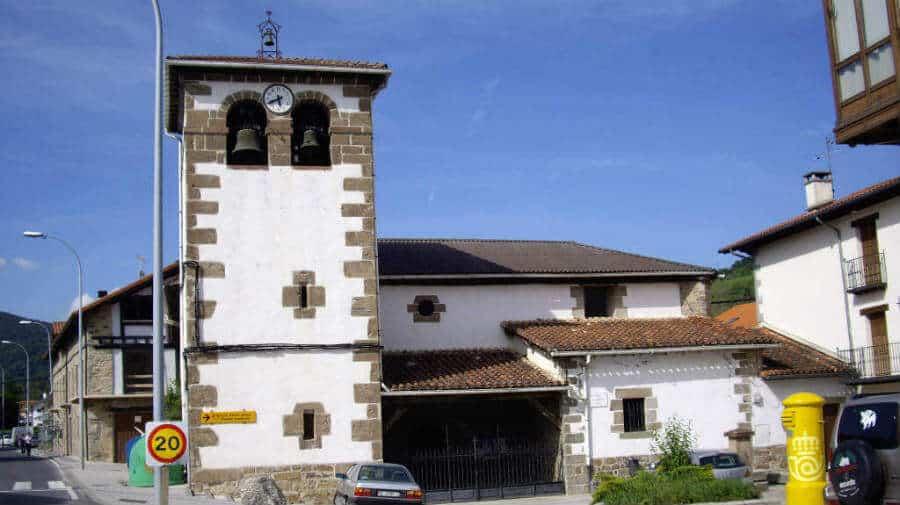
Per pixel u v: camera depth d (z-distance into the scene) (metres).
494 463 27.47
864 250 30.52
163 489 14.24
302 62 25.59
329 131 25.77
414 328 29.59
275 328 24.66
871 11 18.34
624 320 31.05
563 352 27.02
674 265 32.34
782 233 33.84
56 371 63.78
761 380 29.22
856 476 14.37
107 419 43.62
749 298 49.41
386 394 25.36
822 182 35.88
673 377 28.36
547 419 28.58
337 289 25.14
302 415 24.48
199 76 25.05
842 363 30.34
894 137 18.94
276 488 22.69
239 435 24.09
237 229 24.80
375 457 24.75
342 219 25.41
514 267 31.14
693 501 21.61
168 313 43.88
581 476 27.02
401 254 31.92
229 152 25.44
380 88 26.38
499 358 29.08
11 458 52.03
